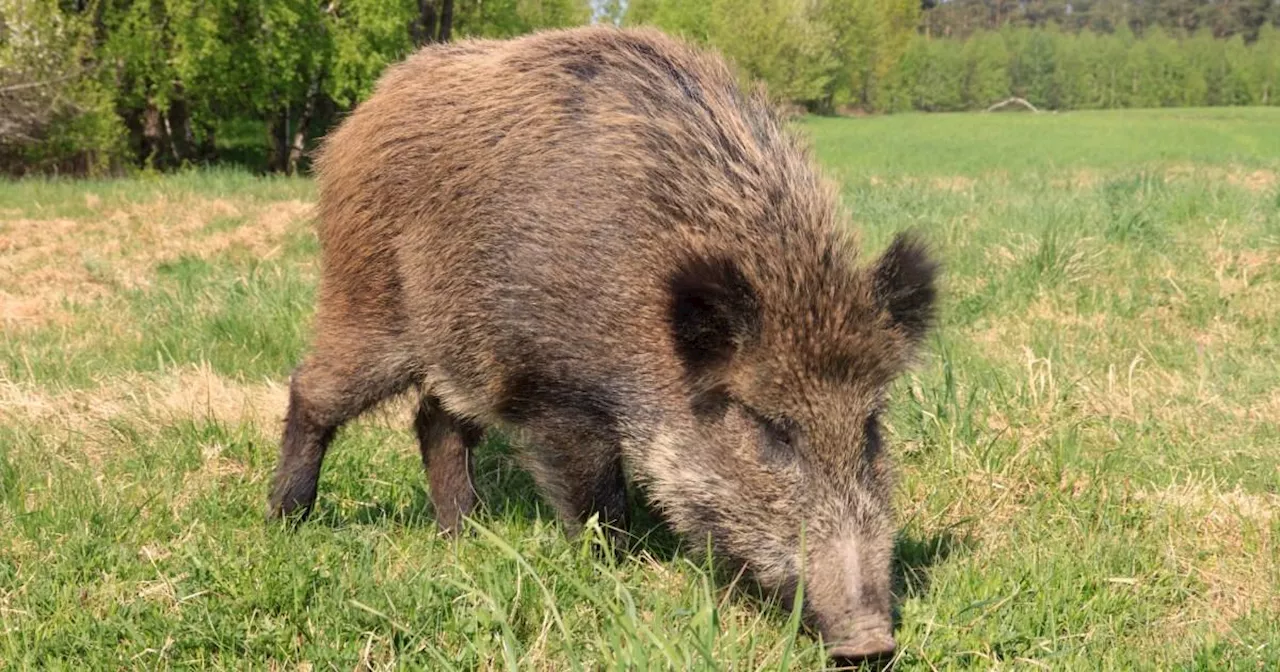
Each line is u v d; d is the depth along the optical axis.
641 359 2.56
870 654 2.36
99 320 4.12
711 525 2.54
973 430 3.02
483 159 2.68
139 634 2.41
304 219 6.20
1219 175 9.66
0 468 2.87
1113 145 19.83
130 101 13.01
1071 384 3.23
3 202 7.04
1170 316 3.86
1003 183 9.84
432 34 14.40
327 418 2.82
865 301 2.51
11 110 11.06
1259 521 2.76
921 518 2.78
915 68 55.50
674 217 2.57
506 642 2.30
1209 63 55.19
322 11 13.48
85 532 2.64
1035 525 2.75
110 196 7.20
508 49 2.80
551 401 2.64
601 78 2.69
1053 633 2.45
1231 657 2.41
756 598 2.54
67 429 3.09
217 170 9.84
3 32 11.34
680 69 2.71
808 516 2.46
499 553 2.60
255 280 4.53
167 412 3.17
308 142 16.70
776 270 2.51
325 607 2.47
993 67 56.28
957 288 4.07
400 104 2.80
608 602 2.32
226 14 12.70
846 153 18.27
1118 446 3.04
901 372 2.56
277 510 2.79
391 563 2.64
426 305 2.74
